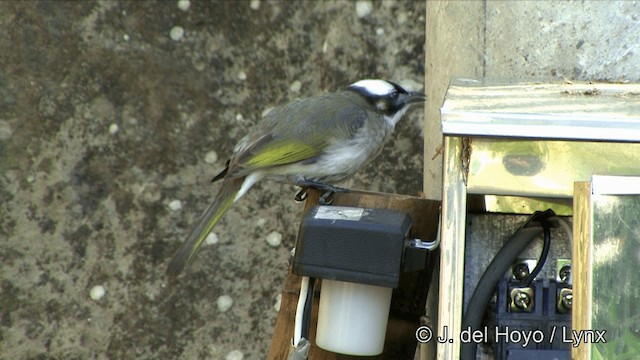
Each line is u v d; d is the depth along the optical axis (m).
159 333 8.74
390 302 5.76
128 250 8.76
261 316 8.88
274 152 8.16
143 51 8.91
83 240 8.70
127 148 8.83
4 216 8.60
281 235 8.95
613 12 6.31
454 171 4.78
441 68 7.86
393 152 9.09
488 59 6.59
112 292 8.71
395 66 9.02
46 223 8.66
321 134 8.31
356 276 5.05
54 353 8.61
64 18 8.80
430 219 5.72
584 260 4.40
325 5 9.09
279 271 8.91
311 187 8.34
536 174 4.74
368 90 8.67
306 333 5.44
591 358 4.37
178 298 8.79
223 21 9.04
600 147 4.70
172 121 8.92
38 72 8.73
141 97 8.89
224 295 8.84
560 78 6.30
